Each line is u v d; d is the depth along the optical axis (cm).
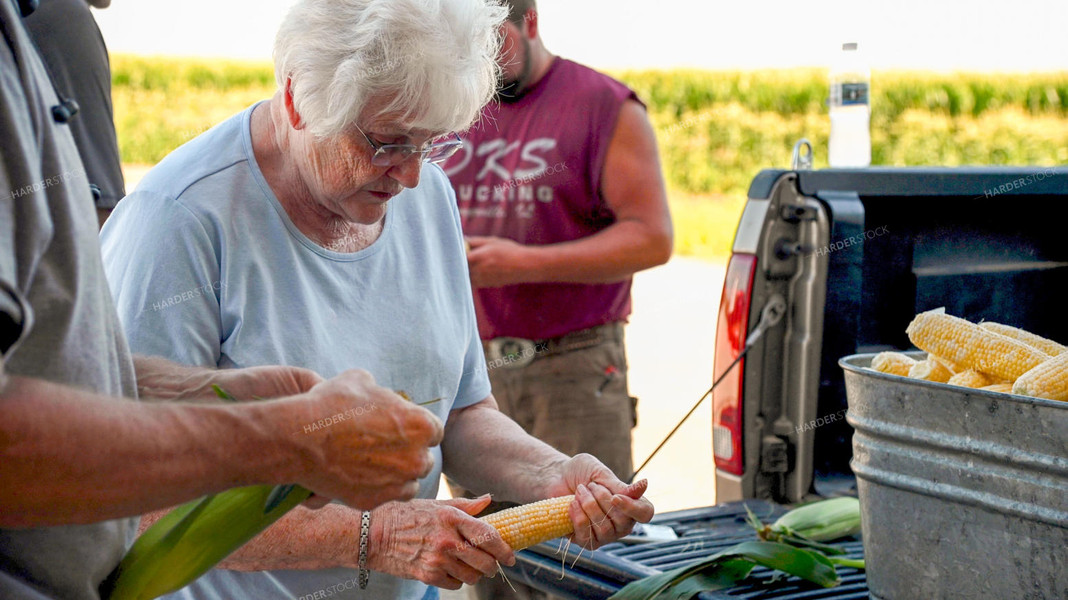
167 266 174
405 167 174
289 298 185
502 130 332
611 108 324
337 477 131
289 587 193
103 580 145
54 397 114
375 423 132
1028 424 154
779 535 235
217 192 180
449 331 207
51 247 123
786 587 207
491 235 339
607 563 211
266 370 166
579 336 329
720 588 203
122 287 175
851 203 280
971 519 165
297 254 186
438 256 209
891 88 1711
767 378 292
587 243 321
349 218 184
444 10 169
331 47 165
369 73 163
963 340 183
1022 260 301
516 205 334
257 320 181
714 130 1781
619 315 337
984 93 1702
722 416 298
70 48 261
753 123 1775
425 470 137
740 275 290
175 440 119
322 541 178
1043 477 154
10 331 112
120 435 116
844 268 281
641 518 188
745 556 206
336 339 189
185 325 175
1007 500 159
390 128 169
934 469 168
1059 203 300
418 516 182
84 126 263
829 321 284
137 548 148
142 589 145
